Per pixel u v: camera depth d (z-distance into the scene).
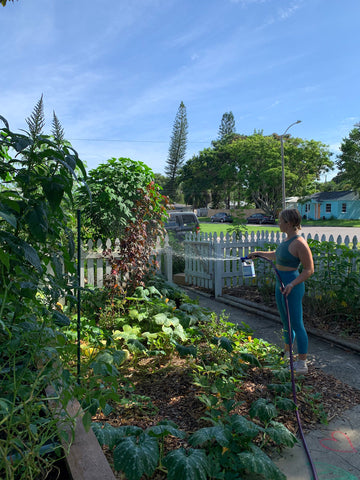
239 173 46.59
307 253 3.52
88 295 5.12
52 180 1.73
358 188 39.50
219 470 2.20
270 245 6.88
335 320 5.21
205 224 39.25
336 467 2.35
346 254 5.21
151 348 4.15
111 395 1.45
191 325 4.76
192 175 59.97
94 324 3.86
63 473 1.67
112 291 5.04
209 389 3.25
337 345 4.51
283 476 2.08
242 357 3.62
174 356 4.07
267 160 42.72
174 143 63.75
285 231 3.74
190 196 62.34
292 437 2.40
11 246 1.54
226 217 46.19
